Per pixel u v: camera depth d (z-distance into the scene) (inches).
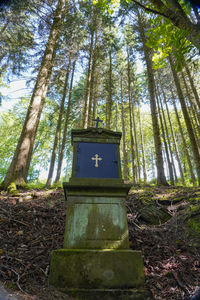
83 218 114.0
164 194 250.1
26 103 672.4
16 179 262.7
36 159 731.4
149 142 1061.8
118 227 113.9
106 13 427.8
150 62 447.8
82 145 136.8
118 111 851.4
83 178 124.4
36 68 383.2
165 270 111.9
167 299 91.8
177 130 824.9
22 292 85.2
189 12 101.7
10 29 367.9
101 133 141.9
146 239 146.3
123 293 91.3
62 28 412.8
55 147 468.8
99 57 567.2
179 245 136.7
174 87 605.6
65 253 100.3
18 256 114.1
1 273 95.8
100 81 694.5
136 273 98.1
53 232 150.5
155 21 132.0
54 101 666.8
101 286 93.5
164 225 172.9
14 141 685.3
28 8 337.7
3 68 412.5
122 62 704.4
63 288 91.6
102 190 121.3
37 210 185.2
